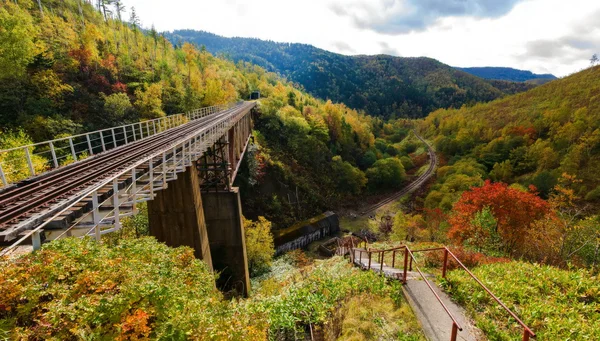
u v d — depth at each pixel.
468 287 7.57
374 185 74.25
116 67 58.75
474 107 150.12
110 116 42.53
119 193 10.70
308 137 66.69
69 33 59.62
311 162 64.50
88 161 14.80
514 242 15.38
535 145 68.12
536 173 60.59
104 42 68.62
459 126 115.38
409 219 43.94
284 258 33.16
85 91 44.53
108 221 9.24
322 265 13.46
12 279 4.50
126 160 14.90
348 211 59.50
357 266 12.02
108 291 4.71
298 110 87.50
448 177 66.44
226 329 4.50
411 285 8.00
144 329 4.14
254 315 6.13
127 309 4.46
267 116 64.94
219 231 22.42
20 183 11.27
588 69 135.75
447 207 46.31
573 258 15.07
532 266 9.87
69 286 4.79
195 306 5.16
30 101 36.56
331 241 42.12
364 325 6.32
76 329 3.82
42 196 9.67
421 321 6.38
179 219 16.83
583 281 8.18
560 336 5.73
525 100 128.25
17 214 8.27
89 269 5.29
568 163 55.62
